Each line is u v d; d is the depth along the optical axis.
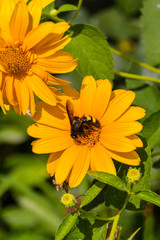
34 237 0.53
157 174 0.50
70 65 0.39
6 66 0.39
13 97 0.39
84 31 0.43
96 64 0.43
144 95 0.48
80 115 0.40
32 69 0.39
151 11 0.54
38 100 0.43
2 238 0.54
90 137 0.39
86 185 0.52
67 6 0.44
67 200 0.38
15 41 0.39
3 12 0.38
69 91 0.40
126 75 0.48
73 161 0.39
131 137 0.39
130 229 0.46
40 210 0.54
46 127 0.39
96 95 0.39
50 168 0.39
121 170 0.40
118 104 0.39
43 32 0.38
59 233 0.38
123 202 0.40
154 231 0.49
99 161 0.39
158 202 0.38
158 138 0.44
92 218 0.40
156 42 0.53
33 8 0.38
